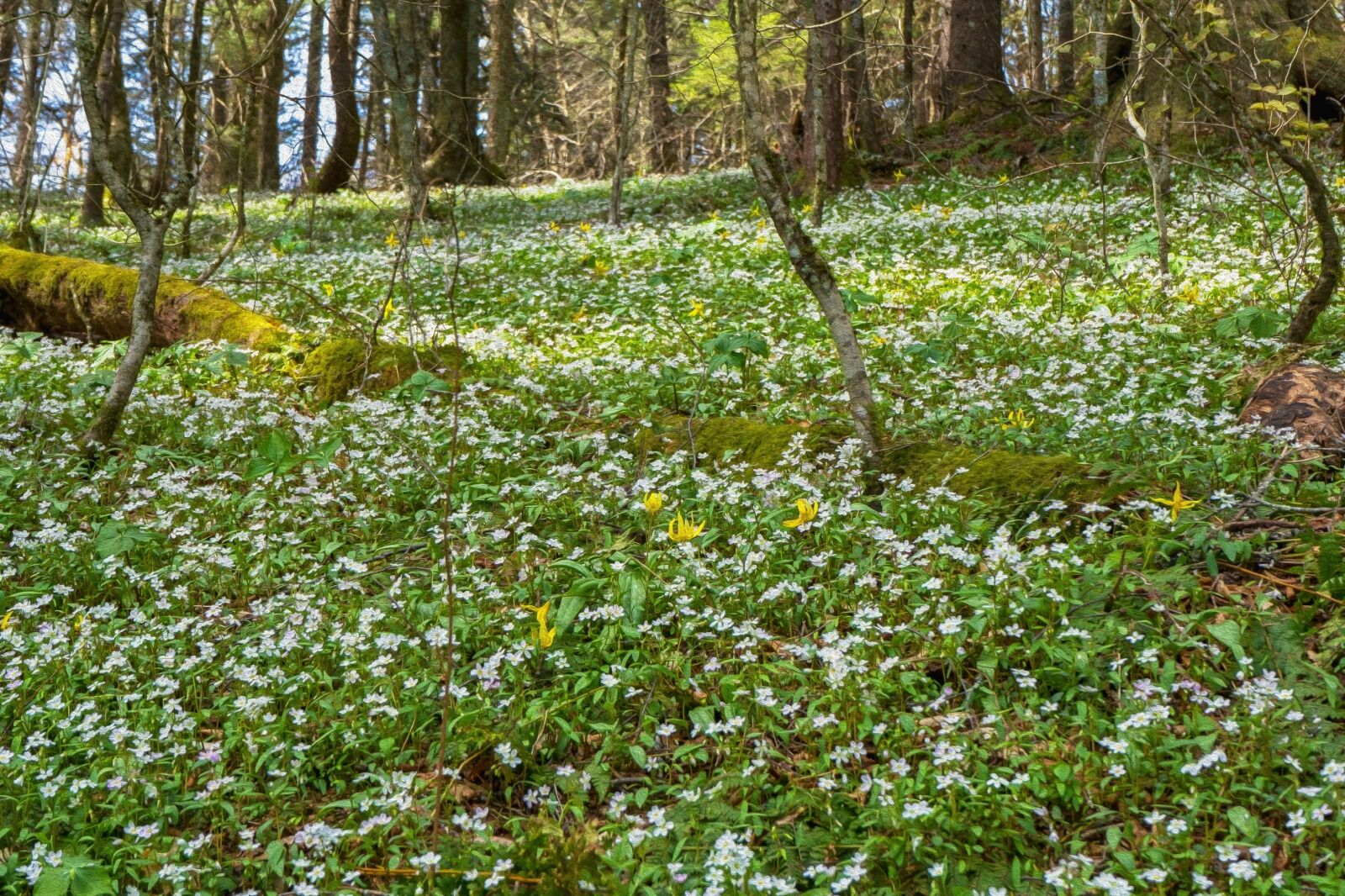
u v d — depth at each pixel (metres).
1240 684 4.01
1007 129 20.27
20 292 10.93
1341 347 7.05
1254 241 10.99
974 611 4.55
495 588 4.95
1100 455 5.86
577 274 12.77
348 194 23.45
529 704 4.24
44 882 3.37
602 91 39.94
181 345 9.00
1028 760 3.65
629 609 4.66
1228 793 3.48
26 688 4.59
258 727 4.25
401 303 11.52
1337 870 3.08
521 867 3.39
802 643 4.59
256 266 13.95
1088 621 4.40
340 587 5.41
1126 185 15.40
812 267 5.96
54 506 6.19
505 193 23.08
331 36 24.45
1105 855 3.38
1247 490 5.20
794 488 5.80
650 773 4.05
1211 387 6.87
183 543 5.90
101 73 20.89
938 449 5.98
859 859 3.26
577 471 6.17
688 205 19.56
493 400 7.79
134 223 7.17
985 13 22.00
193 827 3.92
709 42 17.31
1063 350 8.07
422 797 3.91
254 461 5.50
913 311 9.79
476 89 26.47
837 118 18.91
